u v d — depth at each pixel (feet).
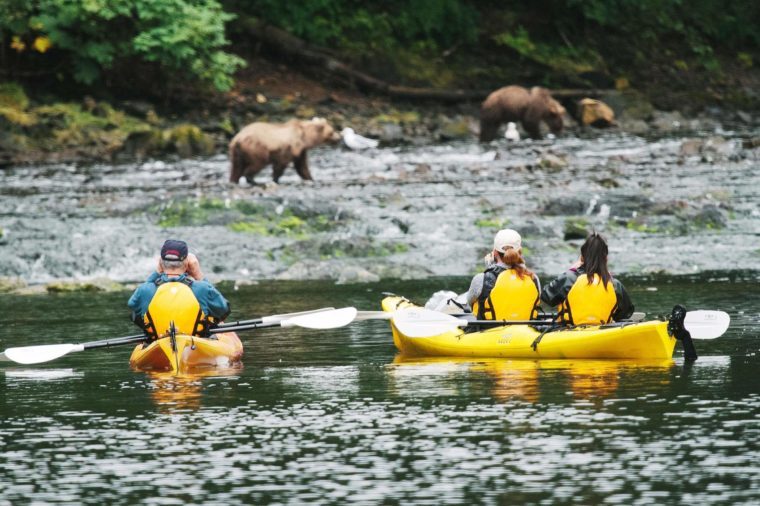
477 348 81.56
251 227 158.10
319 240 147.74
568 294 80.07
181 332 79.82
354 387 70.79
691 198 175.01
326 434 58.65
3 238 150.92
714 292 114.42
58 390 71.92
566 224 154.20
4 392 71.72
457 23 351.05
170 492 49.39
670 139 270.46
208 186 196.03
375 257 145.28
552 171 208.44
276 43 320.29
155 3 268.00
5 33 277.23
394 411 63.36
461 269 138.92
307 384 72.18
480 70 342.64
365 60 331.36
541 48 360.69
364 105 308.40
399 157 240.32
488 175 205.87
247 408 65.10
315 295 119.24
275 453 55.26
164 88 289.33
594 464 52.01
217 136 270.87
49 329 99.66
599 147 252.62
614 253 143.95
